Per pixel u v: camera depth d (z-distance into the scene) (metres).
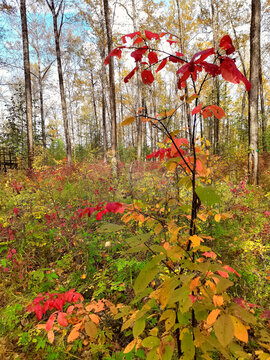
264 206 3.44
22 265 2.35
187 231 1.65
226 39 0.65
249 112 6.33
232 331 0.61
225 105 12.69
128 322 0.94
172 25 13.75
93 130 22.64
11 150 13.69
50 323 1.23
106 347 1.60
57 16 11.30
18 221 3.10
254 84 6.15
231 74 0.67
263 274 1.84
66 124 11.48
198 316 0.82
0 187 5.75
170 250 0.82
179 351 1.01
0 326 1.88
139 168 6.05
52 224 2.84
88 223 2.94
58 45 11.48
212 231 2.41
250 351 1.36
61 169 8.12
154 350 0.82
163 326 1.57
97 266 2.47
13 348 1.73
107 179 5.27
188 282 0.75
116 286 2.11
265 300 1.76
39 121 16.19
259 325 1.37
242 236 2.31
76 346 1.67
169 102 16.67
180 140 0.94
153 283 1.81
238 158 7.16
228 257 2.17
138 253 2.27
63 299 1.31
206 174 0.90
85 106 31.02
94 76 19.08
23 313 1.98
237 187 3.60
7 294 2.18
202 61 0.70
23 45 9.72
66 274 2.46
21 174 7.61
